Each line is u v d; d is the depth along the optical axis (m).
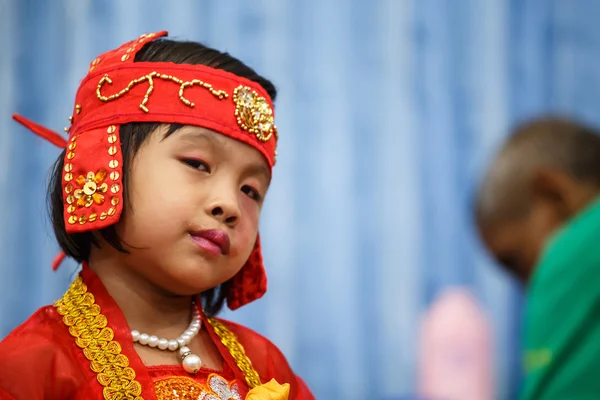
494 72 4.73
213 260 1.14
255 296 1.32
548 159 1.96
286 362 1.35
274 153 1.26
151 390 1.11
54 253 3.94
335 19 4.50
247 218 1.19
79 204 1.15
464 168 4.66
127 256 1.17
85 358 1.12
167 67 1.19
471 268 4.60
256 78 1.28
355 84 4.52
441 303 4.34
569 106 4.83
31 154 3.98
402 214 4.54
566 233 1.77
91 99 1.20
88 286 1.18
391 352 4.44
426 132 4.62
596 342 1.66
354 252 4.44
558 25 4.85
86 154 1.16
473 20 4.74
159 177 1.13
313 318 4.37
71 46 4.05
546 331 1.70
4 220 3.93
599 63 4.96
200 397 1.15
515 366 4.57
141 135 1.16
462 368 4.10
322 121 4.46
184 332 1.22
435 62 4.66
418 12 4.65
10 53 4.01
